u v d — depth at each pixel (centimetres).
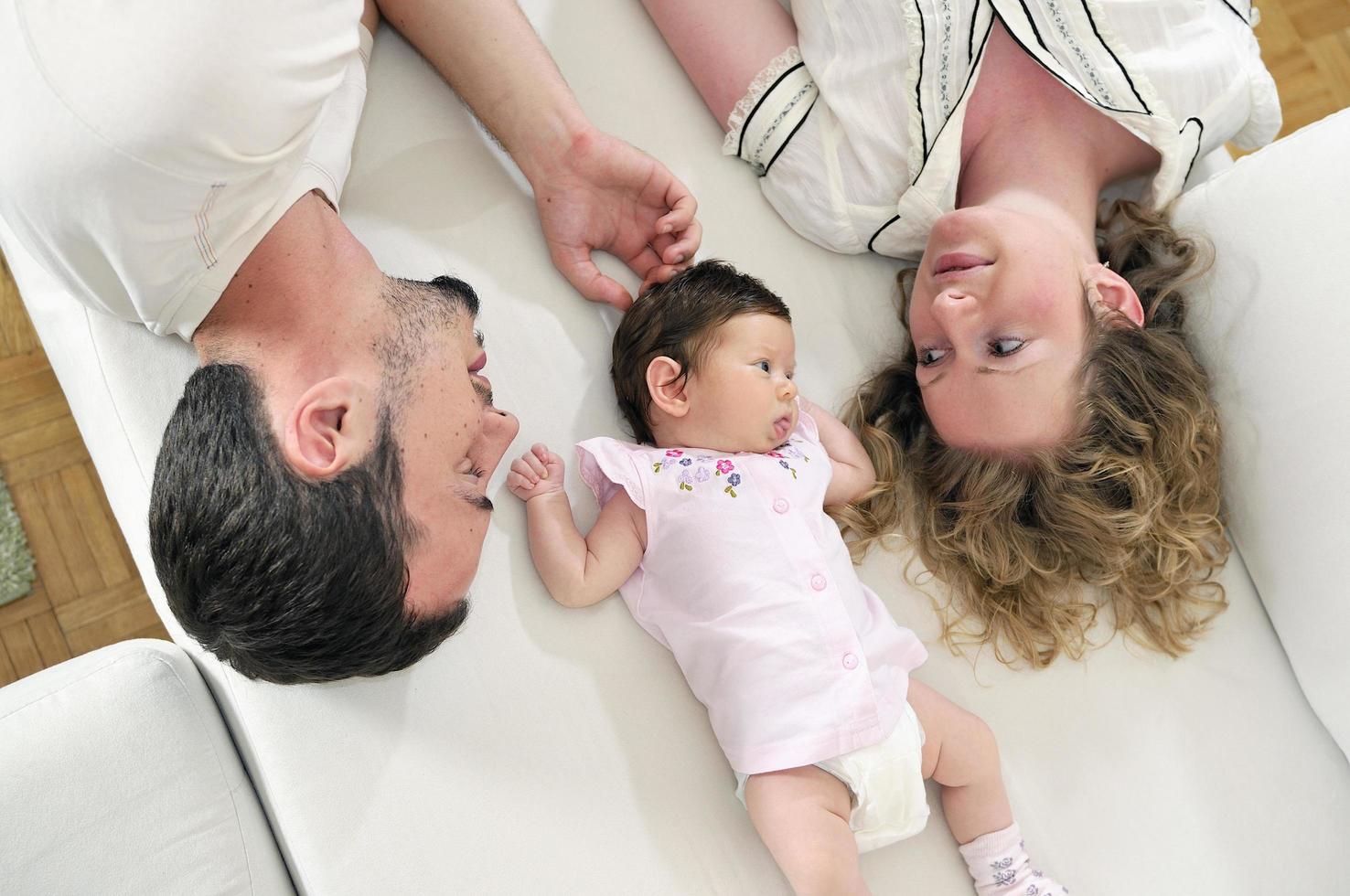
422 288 105
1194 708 127
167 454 88
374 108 125
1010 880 117
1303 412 118
